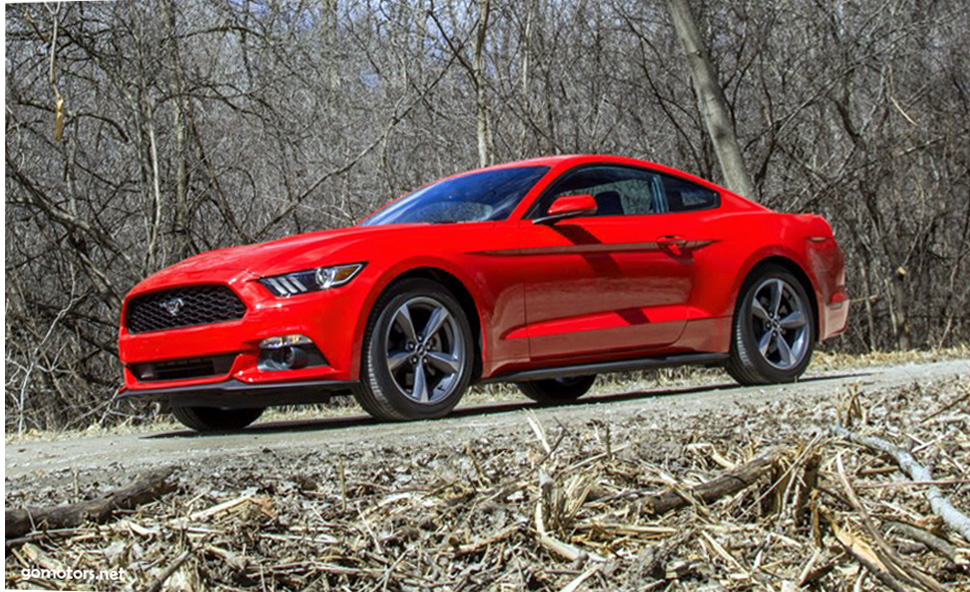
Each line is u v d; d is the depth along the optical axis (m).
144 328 5.64
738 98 17.75
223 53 14.01
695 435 3.58
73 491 3.47
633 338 6.36
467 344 5.70
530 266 5.95
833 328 7.42
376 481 3.22
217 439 5.21
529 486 2.82
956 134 18.53
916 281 20.86
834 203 18.28
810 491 2.55
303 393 5.40
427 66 15.34
